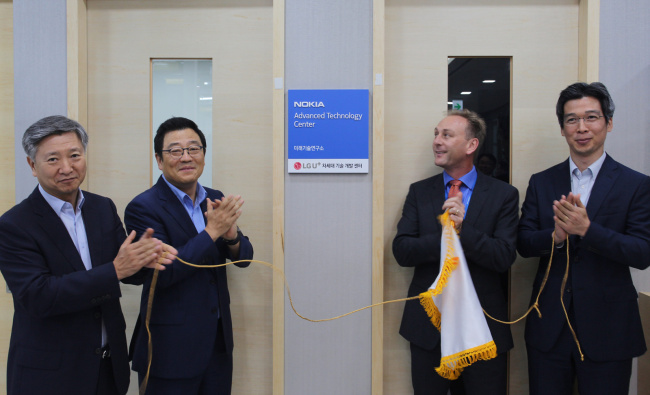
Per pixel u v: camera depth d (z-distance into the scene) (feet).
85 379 3.96
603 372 4.64
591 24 5.66
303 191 5.76
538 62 5.98
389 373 6.01
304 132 5.72
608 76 5.69
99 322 4.11
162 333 4.46
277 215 5.70
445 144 5.16
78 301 3.74
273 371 5.73
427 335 5.07
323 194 5.75
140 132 6.19
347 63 5.70
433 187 5.45
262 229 6.11
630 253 4.37
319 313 5.77
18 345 3.88
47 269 3.87
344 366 5.74
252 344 6.12
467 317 4.32
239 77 6.10
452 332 4.38
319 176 5.75
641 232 4.55
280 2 5.66
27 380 3.81
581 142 4.75
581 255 4.75
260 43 6.08
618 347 4.59
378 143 5.64
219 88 6.12
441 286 4.29
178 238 4.59
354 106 5.68
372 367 5.68
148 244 3.90
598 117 4.69
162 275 4.30
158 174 6.23
